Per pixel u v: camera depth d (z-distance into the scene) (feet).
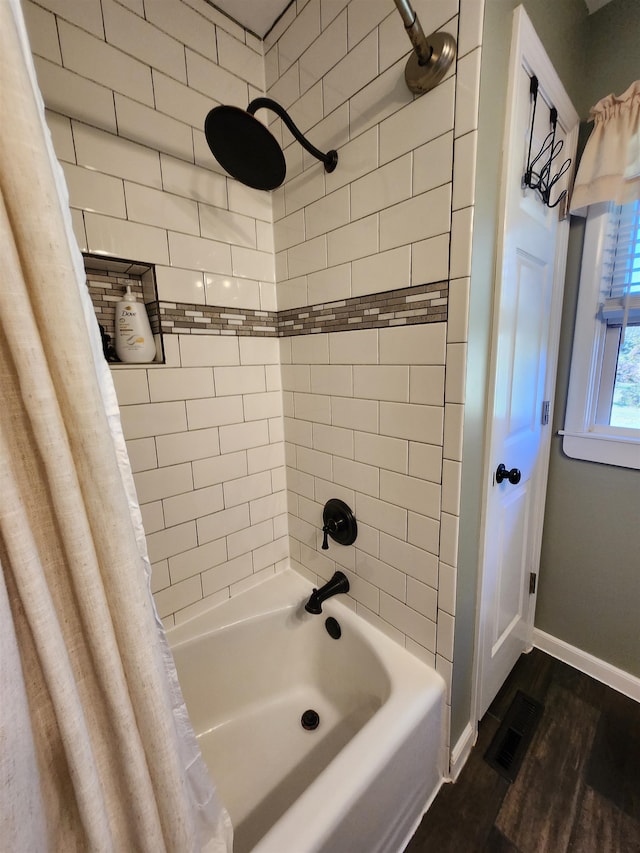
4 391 1.15
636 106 3.23
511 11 2.42
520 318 3.26
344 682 3.90
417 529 3.11
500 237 2.71
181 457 3.67
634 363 3.96
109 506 1.33
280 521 4.67
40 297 1.13
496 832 3.05
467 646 3.31
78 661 1.40
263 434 4.32
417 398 2.91
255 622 4.00
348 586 3.93
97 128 2.84
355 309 3.29
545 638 4.88
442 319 2.64
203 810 1.96
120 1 2.82
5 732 1.09
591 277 3.96
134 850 1.61
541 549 4.76
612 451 4.02
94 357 1.43
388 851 2.77
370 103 2.83
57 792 1.40
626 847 2.91
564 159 3.67
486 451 3.02
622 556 4.12
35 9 2.49
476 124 2.25
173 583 3.78
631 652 4.19
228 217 3.70
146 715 1.49
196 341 3.62
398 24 2.54
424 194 2.60
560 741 3.73
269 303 4.17
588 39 3.67
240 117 2.50
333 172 3.25
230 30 3.45
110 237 3.00
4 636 1.09
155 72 3.06
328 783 2.33
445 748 3.29
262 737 3.77
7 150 1.03
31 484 1.24
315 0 3.08
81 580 1.29
